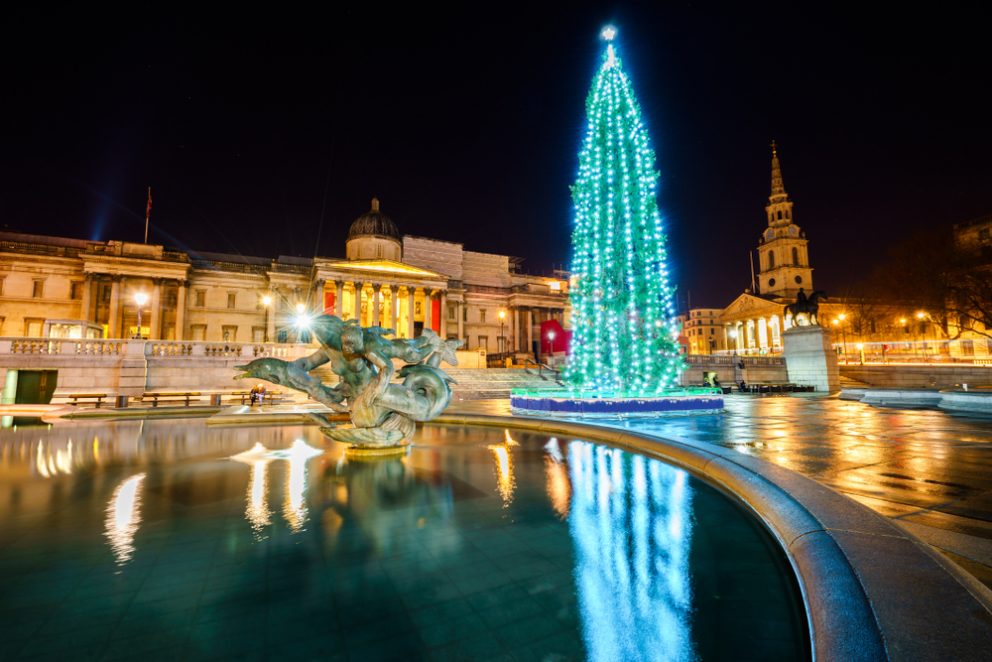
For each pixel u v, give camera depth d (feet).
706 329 391.24
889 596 7.70
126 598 9.91
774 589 10.29
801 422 42.11
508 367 172.04
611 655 7.85
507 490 18.98
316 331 27.84
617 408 48.98
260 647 8.09
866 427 37.58
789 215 301.43
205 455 27.30
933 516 14.71
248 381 91.30
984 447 27.30
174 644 8.17
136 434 37.22
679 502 17.16
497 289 248.93
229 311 199.62
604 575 11.09
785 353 121.60
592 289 57.52
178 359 86.99
